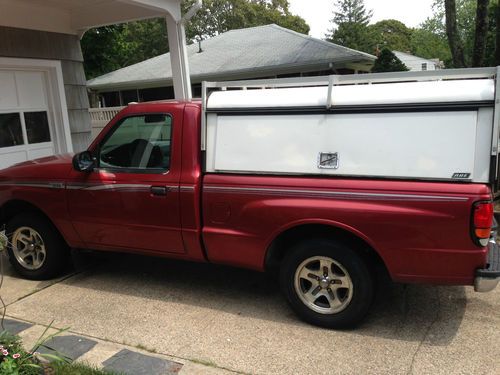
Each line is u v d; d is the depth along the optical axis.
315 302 3.74
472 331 3.64
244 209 3.76
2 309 4.20
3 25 7.66
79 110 9.34
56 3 8.07
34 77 8.47
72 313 4.10
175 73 7.95
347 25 48.66
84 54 17.59
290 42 19.83
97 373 3.03
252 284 4.68
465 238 3.19
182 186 3.95
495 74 3.22
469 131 3.16
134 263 5.36
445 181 3.22
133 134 4.27
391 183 3.34
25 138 8.31
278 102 3.64
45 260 4.81
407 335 3.60
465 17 28.00
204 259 4.11
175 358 3.33
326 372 3.14
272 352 3.39
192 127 3.98
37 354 3.18
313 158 3.56
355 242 3.57
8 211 5.05
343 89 3.51
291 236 3.83
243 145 3.78
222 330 3.74
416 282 3.40
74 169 4.46
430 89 3.26
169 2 7.55
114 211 4.32
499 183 3.46
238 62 19.31
